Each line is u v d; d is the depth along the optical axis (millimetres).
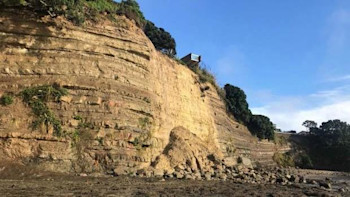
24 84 28562
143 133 33250
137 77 36094
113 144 29703
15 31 30016
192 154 39656
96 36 33938
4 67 28891
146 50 38281
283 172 58500
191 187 24859
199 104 53719
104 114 30359
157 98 38656
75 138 28047
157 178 29156
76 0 31812
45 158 26109
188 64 59719
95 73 32125
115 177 27000
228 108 68750
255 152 70250
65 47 31469
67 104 29000
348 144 93375
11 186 19844
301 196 23391
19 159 25453
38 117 27234
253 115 75188
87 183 22891
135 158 31203
